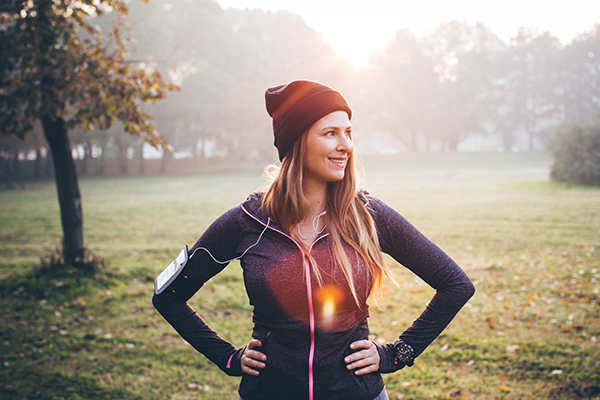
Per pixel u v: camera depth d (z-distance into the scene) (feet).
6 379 12.66
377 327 16.07
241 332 16.05
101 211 53.72
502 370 12.52
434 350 13.94
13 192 88.69
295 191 4.42
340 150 4.40
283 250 4.43
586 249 26.50
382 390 4.63
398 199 57.47
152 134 21.76
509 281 20.97
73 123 20.85
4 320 17.37
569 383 11.61
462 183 78.43
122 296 20.29
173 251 30.58
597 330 14.73
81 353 14.48
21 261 28.27
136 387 12.30
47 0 18.58
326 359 4.30
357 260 4.43
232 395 11.96
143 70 21.77
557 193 55.67
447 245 29.86
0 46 18.53
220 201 63.82
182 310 4.98
